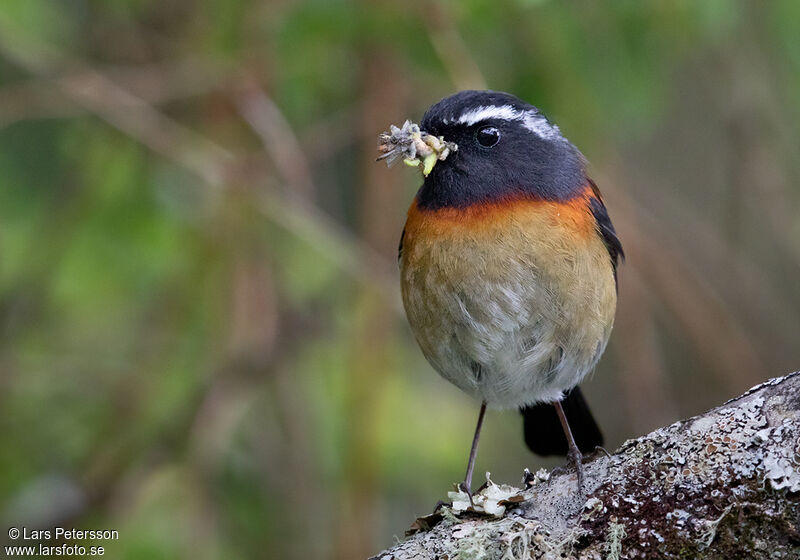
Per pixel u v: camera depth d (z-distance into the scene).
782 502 5.56
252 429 11.99
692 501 5.77
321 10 10.20
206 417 11.30
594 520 5.98
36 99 10.93
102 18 11.65
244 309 11.57
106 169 11.28
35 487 11.28
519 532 6.03
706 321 12.35
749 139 11.77
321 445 11.79
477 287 7.55
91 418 11.71
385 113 11.59
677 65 11.30
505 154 7.70
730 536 5.64
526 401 8.23
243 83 11.12
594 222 7.91
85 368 11.77
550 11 10.11
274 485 11.78
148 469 11.21
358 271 11.23
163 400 11.59
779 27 10.76
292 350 11.72
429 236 7.69
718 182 14.00
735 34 10.95
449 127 7.80
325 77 11.52
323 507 11.73
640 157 14.13
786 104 11.48
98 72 11.05
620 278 12.21
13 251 11.16
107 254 11.12
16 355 11.66
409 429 11.89
